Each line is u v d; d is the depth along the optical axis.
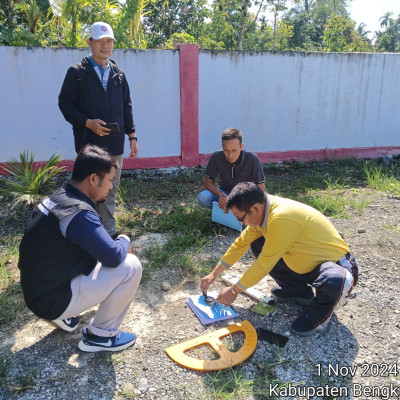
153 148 6.57
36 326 2.66
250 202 2.30
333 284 2.29
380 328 2.65
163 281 3.24
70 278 2.13
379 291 3.08
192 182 6.19
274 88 7.05
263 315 2.77
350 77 7.44
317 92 7.32
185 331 2.62
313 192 5.62
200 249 3.72
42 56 5.79
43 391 2.12
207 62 6.53
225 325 2.68
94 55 3.48
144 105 6.36
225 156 3.99
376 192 5.72
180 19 15.12
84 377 2.21
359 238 4.03
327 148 7.66
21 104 5.86
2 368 2.26
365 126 7.79
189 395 2.10
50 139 6.09
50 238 2.01
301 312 2.81
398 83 7.76
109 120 3.57
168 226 4.27
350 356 2.39
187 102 6.51
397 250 3.77
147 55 6.19
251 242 2.70
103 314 2.31
